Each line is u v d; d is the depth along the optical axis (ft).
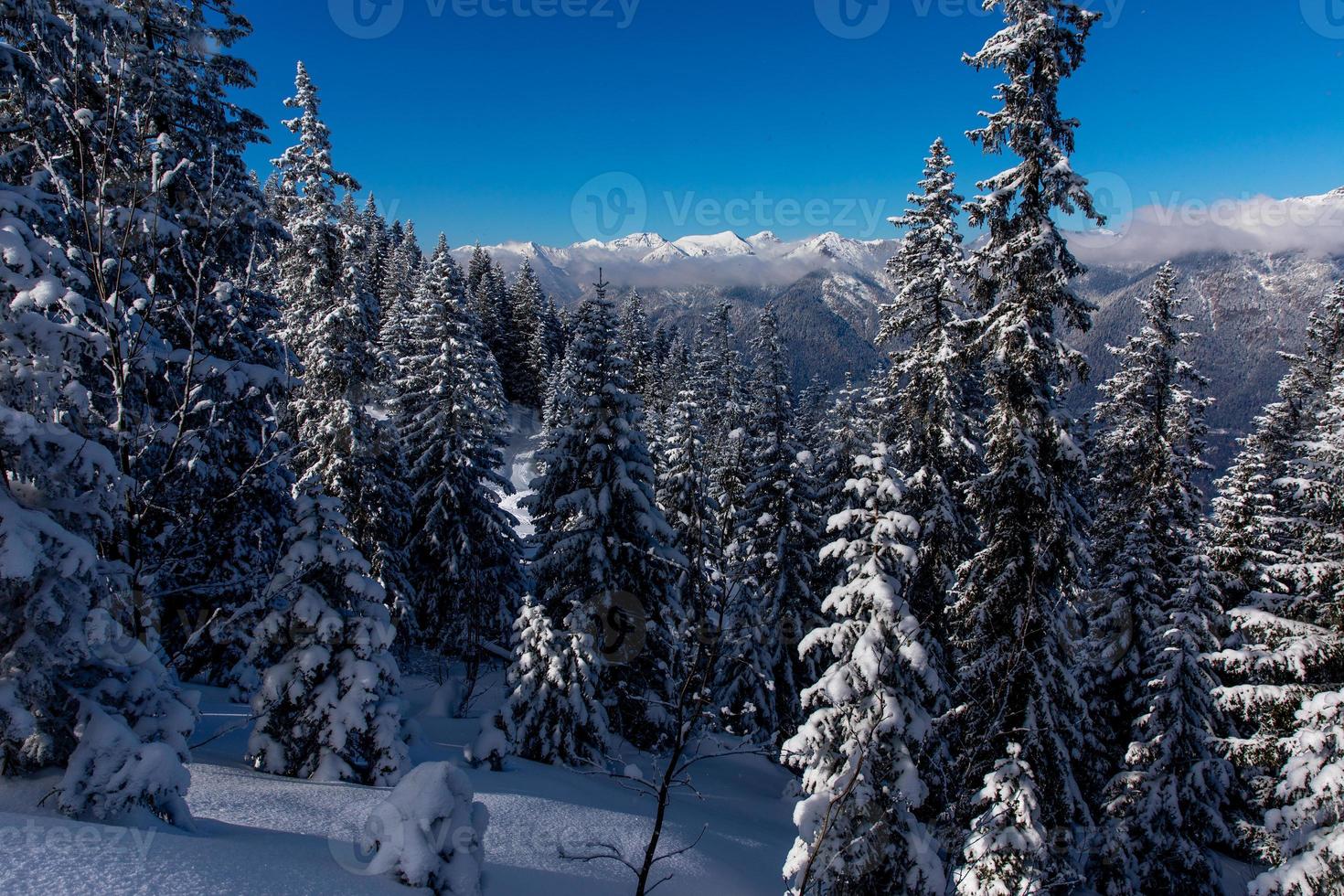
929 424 63.41
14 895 16.26
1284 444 91.09
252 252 30.42
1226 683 57.62
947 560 61.87
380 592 38.99
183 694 26.86
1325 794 37.22
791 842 59.41
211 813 30.07
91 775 21.76
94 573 22.15
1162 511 64.64
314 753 38.99
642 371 191.83
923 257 65.00
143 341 26.02
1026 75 43.52
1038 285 44.88
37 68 22.39
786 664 77.77
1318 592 44.52
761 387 97.04
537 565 67.05
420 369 95.45
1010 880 40.93
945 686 55.88
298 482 58.03
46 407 21.86
